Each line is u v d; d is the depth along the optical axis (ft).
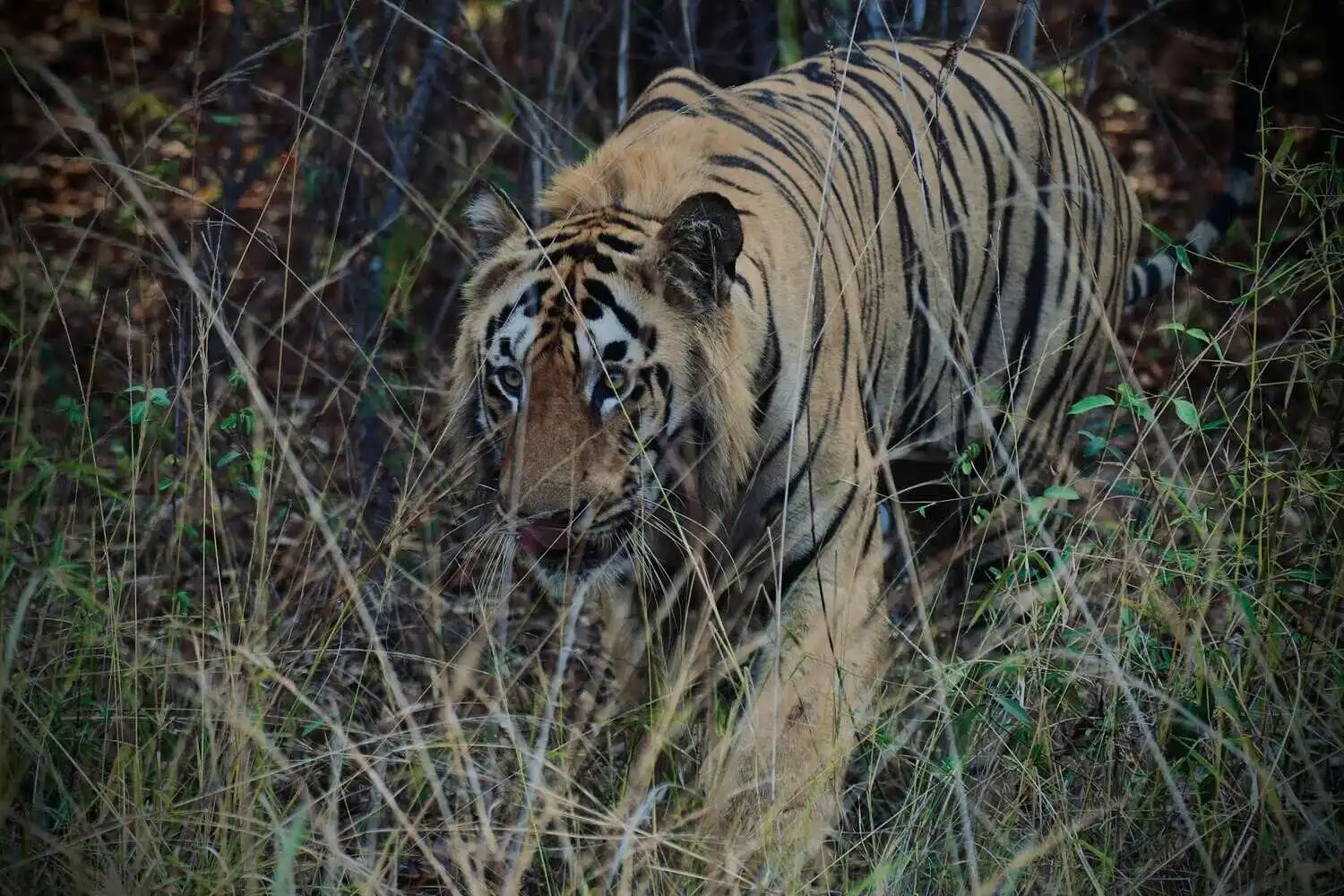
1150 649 19.36
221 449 26.40
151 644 18.33
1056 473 26.66
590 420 19.17
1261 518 19.63
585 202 20.67
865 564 21.27
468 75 33.53
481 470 20.65
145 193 31.01
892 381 24.00
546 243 20.20
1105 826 17.85
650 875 16.84
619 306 19.36
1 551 18.62
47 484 21.03
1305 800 17.67
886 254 23.44
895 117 24.47
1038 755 18.29
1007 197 25.68
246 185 32.91
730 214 19.03
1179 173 42.98
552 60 34.40
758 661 20.89
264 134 36.47
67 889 16.24
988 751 18.85
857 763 22.48
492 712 18.58
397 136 31.48
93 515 21.54
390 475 26.25
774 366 20.39
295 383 31.14
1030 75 27.22
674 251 19.47
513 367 19.69
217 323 19.10
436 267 33.65
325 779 20.22
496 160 34.91
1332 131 22.39
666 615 21.16
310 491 18.80
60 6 42.88
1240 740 17.40
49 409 24.08
